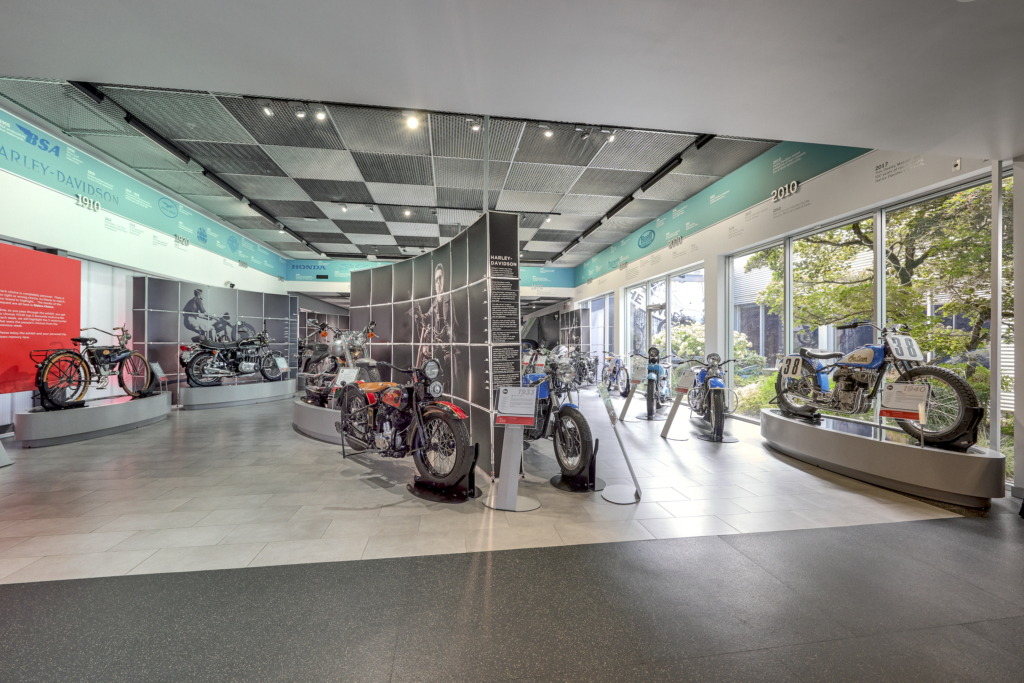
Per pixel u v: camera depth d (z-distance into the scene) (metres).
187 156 6.12
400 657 1.54
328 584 2.04
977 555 2.34
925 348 4.18
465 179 6.95
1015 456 3.29
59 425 5.04
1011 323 3.50
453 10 1.88
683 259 7.92
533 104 2.71
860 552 2.37
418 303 5.66
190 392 7.96
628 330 11.02
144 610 1.83
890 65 2.24
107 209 6.41
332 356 6.84
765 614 1.81
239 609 1.84
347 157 6.16
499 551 2.38
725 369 6.90
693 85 2.47
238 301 9.44
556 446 3.70
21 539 2.54
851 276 4.93
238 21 1.96
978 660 1.54
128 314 7.27
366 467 4.09
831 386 4.77
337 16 1.92
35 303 5.22
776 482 3.61
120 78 2.41
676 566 2.21
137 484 3.58
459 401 4.52
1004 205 3.51
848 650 1.59
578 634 1.68
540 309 20.83
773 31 2.00
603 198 7.84
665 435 5.47
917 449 3.21
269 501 3.17
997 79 2.33
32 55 2.20
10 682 1.42
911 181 4.06
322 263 12.84
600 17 1.92
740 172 6.41
